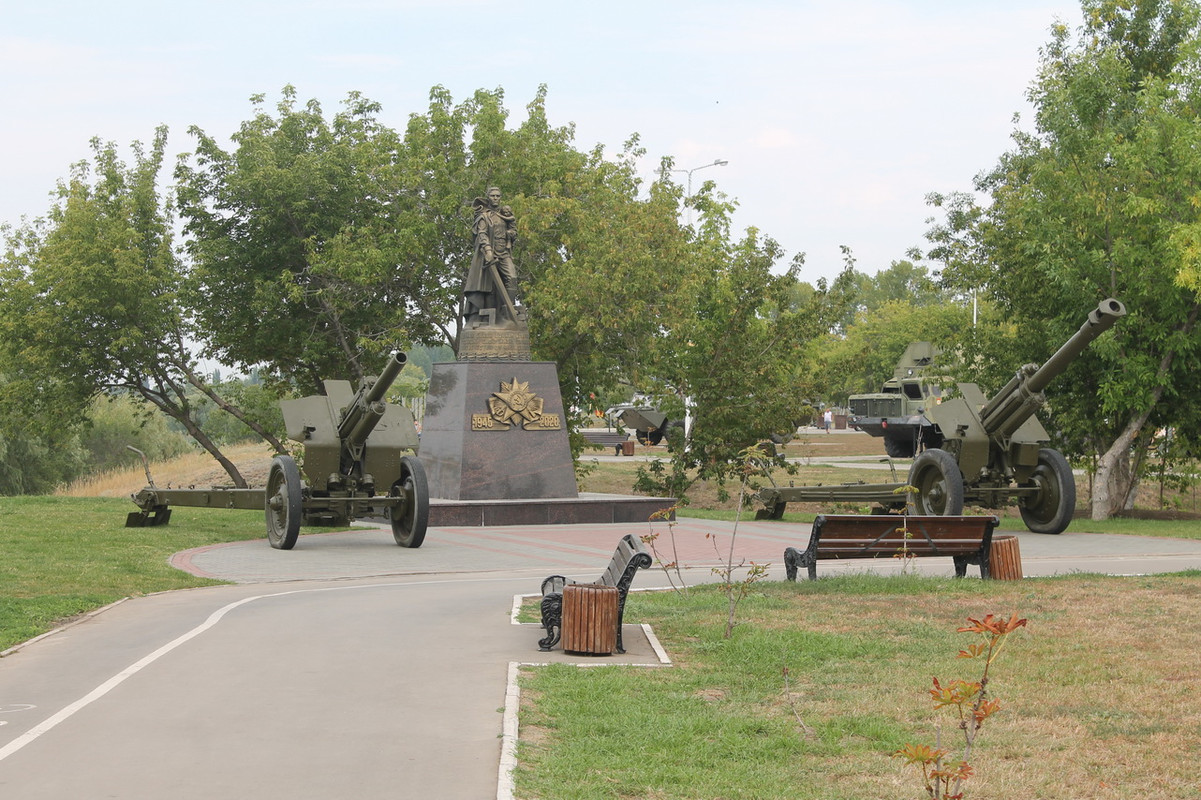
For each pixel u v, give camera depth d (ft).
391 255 111.96
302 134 122.31
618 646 32.17
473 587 46.29
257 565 54.08
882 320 261.03
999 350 96.63
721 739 23.48
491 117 115.65
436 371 83.25
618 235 104.27
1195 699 26.73
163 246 117.60
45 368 111.24
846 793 20.52
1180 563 55.36
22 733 23.79
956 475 68.28
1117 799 20.25
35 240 119.65
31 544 56.65
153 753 22.31
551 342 110.11
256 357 120.26
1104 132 85.56
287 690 27.45
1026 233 91.97
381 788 20.25
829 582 43.75
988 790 20.68
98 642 33.91
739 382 102.89
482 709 25.67
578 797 19.88
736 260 106.83
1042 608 38.63
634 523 78.95
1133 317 82.28
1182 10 88.12
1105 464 86.89
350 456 62.85
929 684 28.30
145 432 208.33
